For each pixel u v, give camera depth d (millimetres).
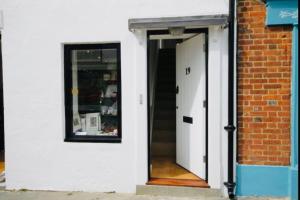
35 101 5078
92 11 4875
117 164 4934
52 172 5094
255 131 4609
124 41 4820
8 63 5109
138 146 4824
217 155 4648
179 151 5695
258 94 4574
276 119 4559
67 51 5078
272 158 4594
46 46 5012
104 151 4961
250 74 4574
